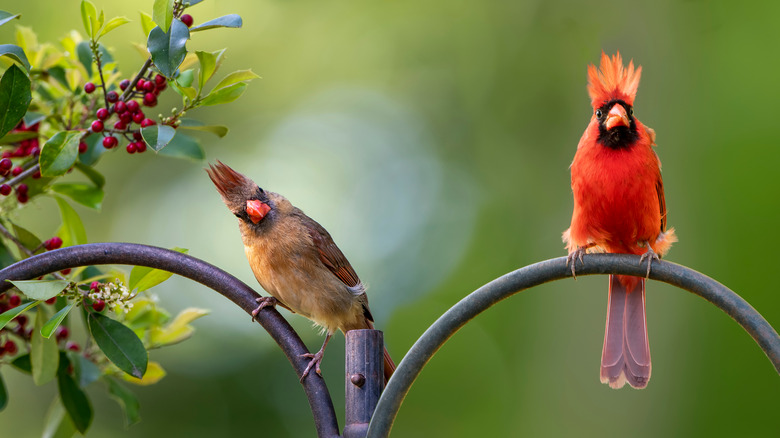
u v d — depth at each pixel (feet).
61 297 17.72
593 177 18.51
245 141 51.01
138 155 46.09
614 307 19.03
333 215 52.80
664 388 44.16
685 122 46.98
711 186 47.42
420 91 55.62
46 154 15.98
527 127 52.80
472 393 51.01
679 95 46.98
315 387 14.90
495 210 53.26
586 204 18.83
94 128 16.47
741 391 44.45
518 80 52.75
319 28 53.11
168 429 41.50
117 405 40.40
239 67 51.21
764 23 47.52
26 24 41.73
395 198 53.98
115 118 18.84
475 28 54.49
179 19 15.75
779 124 46.98
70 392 18.37
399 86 55.77
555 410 44.55
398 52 55.31
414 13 54.85
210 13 48.19
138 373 15.69
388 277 52.85
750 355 44.39
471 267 52.80
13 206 18.19
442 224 53.67
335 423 14.71
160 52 15.03
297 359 15.11
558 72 51.39
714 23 46.88
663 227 20.27
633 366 18.66
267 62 52.19
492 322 51.72
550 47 51.21
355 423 14.37
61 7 42.22
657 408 43.88
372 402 14.47
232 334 42.93
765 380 44.29
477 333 51.85
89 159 18.86
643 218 18.57
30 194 18.51
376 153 54.49
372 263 53.11
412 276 52.85
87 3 16.53
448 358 51.85
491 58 54.03
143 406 41.39
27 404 38.06
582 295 44.78
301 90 52.95
